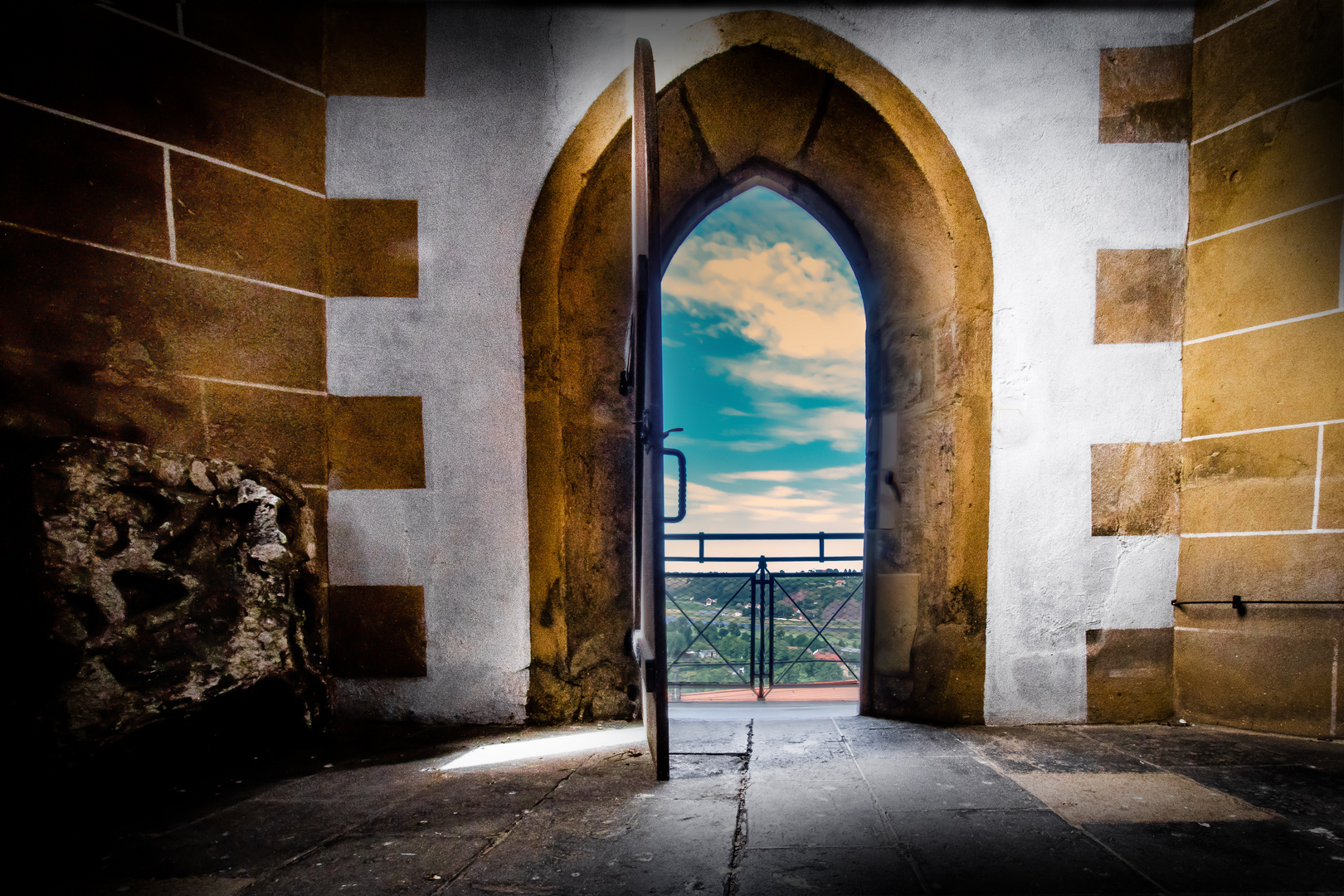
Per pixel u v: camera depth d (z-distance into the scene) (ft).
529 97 8.34
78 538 6.04
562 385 8.37
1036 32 8.26
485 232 8.32
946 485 8.30
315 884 4.36
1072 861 4.58
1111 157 8.26
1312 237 7.25
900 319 9.01
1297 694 7.31
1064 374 8.19
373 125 8.33
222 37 7.52
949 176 8.14
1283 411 7.42
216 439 7.35
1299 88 7.35
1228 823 5.20
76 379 6.45
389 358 8.29
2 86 6.12
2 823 5.35
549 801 5.80
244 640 7.16
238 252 7.58
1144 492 8.18
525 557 8.25
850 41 8.18
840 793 5.91
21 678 5.74
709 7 8.18
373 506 8.25
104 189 6.68
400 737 7.75
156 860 4.71
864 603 9.34
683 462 7.11
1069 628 8.14
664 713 6.33
